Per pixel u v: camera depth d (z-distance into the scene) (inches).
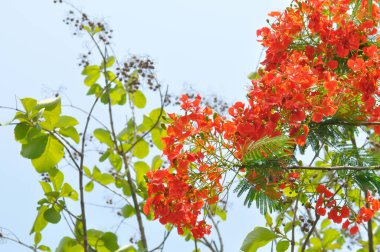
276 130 179.3
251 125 176.7
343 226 188.9
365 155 184.4
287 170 178.7
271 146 175.8
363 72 181.2
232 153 177.9
